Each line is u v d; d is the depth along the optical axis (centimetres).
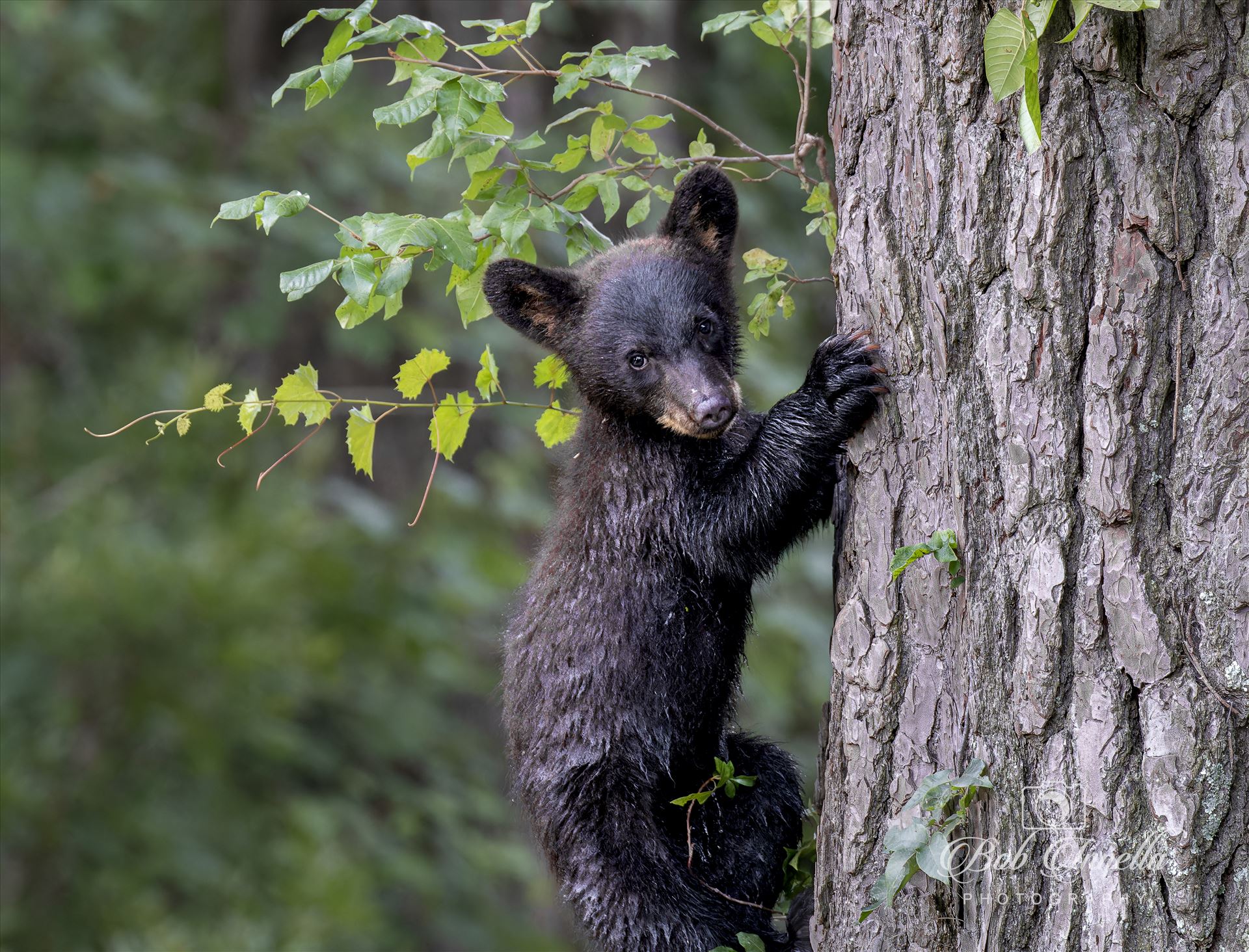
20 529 1930
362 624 2028
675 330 1001
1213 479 644
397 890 2122
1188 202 649
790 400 872
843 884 785
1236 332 640
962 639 727
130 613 1775
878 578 766
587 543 1002
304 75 859
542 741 992
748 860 1007
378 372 2428
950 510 734
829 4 950
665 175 2230
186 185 2286
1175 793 647
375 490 2341
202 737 1789
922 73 730
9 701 1784
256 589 1853
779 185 2628
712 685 1009
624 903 977
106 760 1809
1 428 2202
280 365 2444
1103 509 665
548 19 2303
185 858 1820
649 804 989
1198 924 643
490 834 2262
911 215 744
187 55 2675
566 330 1048
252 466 2058
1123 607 660
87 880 1767
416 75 865
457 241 843
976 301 718
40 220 2267
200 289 2512
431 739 2177
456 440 978
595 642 984
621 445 1016
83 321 2612
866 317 779
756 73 2647
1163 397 655
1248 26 639
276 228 2256
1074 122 670
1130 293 659
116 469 1997
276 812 1947
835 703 796
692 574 989
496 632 2275
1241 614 639
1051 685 680
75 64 2359
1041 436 685
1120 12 654
